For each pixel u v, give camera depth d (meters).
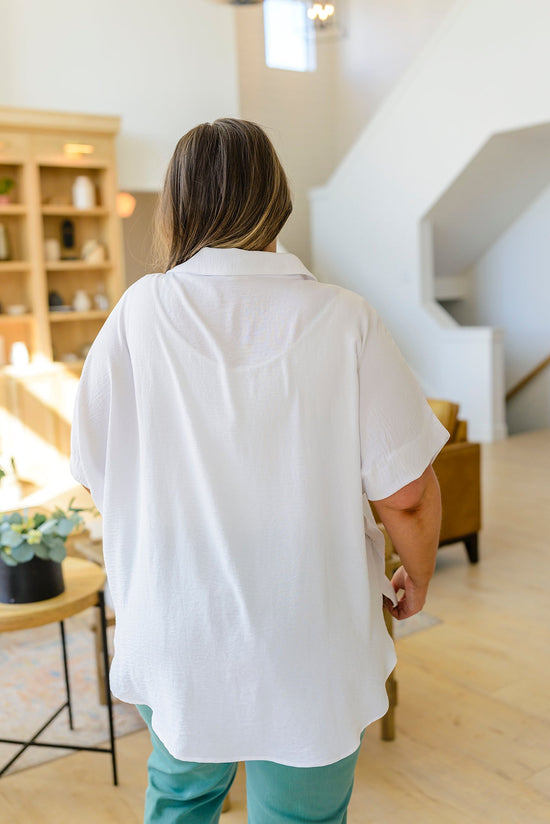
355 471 1.02
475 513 4.32
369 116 9.77
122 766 2.49
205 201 1.05
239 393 1.00
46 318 6.48
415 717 2.73
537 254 8.68
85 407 1.10
